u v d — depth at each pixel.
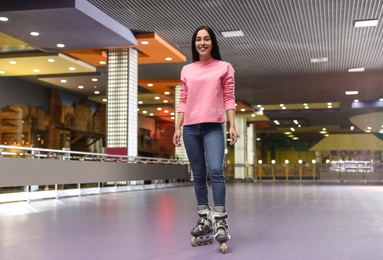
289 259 2.61
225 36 11.85
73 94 22.34
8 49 13.37
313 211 5.87
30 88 19.47
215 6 9.61
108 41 11.20
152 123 31.33
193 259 2.60
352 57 14.24
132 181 12.79
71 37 10.77
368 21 10.58
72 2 8.71
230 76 3.17
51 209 6.23
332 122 30.42
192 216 5.20
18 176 7.42
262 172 28.59
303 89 19.95
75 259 2.62
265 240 3.35
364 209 6.21
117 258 2.64
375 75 16.98
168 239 3.40
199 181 3.21
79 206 6.78
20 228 4.10
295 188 15.00
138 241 3.30
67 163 9.07
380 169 23.94
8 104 18.14
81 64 14.46
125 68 12.47
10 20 9.40
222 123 3.13
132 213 5.59
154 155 31.58
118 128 12.47
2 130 17.84
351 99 22.53
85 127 23.55
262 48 13.11
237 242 3.25
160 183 14.65
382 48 13.11
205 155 3.21
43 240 3.36
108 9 9.74
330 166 24.53
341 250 2.91
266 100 23.12
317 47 13.02
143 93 20.34
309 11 9.94
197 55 3.30
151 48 12.45
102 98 22.36
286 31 11.46
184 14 10.12
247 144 30.17
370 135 37.75
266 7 9.67
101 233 3.74
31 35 10.54
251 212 5.71
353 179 24.00
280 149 39.94
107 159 11.38
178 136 3.25
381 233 3.73
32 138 19.55
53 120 20.95
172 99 21.95
